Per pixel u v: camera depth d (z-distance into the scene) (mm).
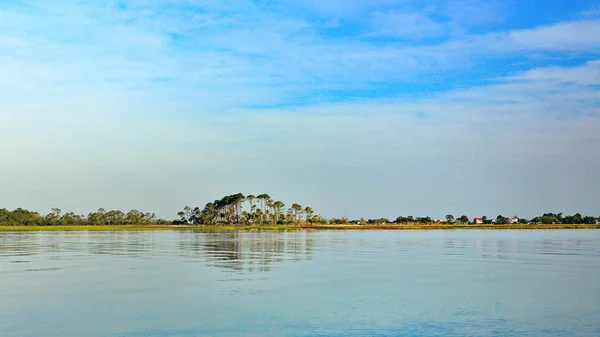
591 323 26969
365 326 26156
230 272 47062
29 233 160500
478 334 24766
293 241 107875
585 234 158875
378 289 37312
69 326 25953
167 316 28109
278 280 41719
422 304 31641
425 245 94438
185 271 47750
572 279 43125
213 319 27453
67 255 66312
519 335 24609
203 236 136125
